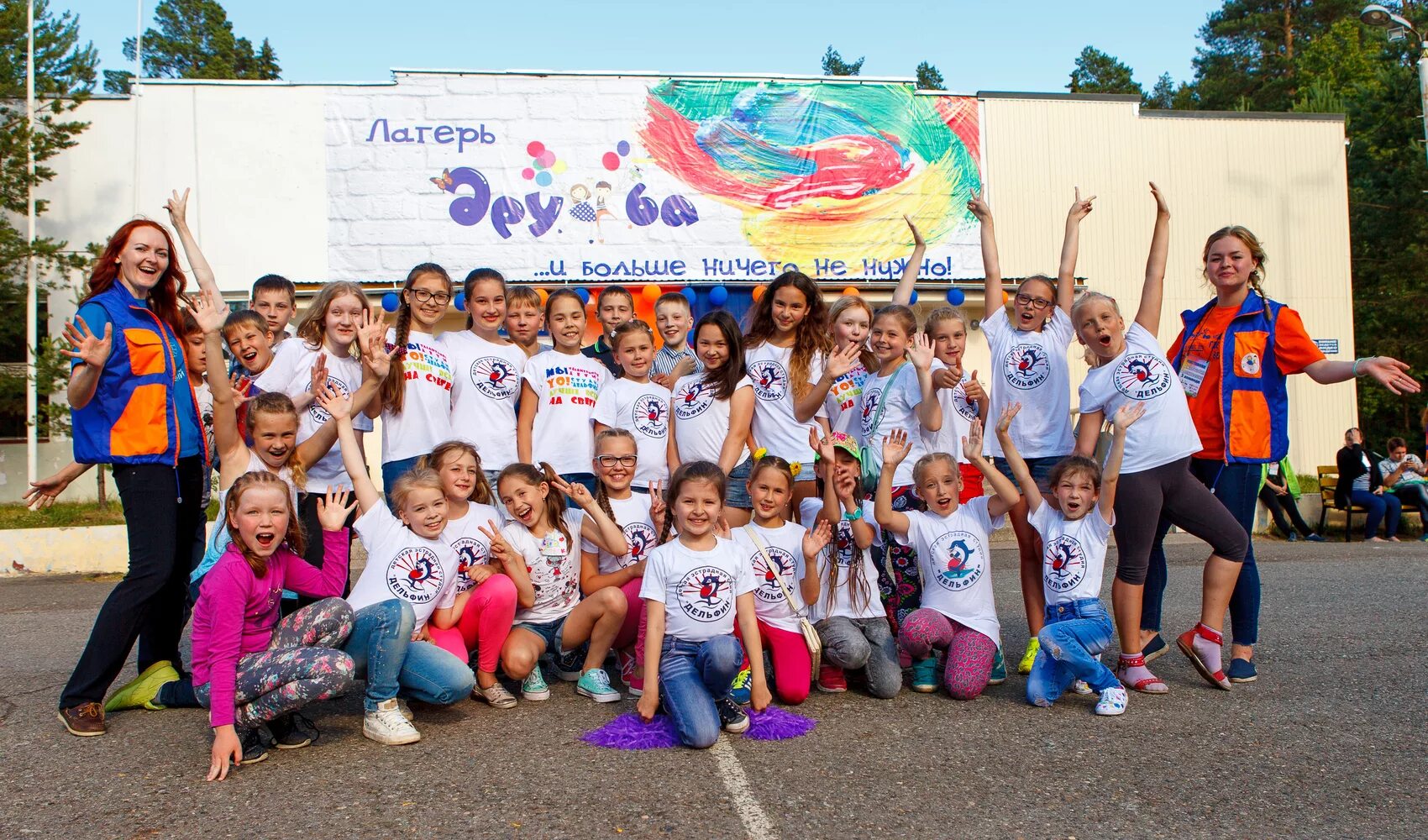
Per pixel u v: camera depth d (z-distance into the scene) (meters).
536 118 13.87
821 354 5.38
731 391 5.18
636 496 5.11
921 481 4.75
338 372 5.09
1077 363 14.93
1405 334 23.41
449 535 4.39
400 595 4.21
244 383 5.06
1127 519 4.50
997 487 4.70
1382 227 22.92
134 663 5.48
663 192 14.02
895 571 4.90
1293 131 15.91
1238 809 3.04
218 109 13.66
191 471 4.45
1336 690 4.43
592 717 4.16
